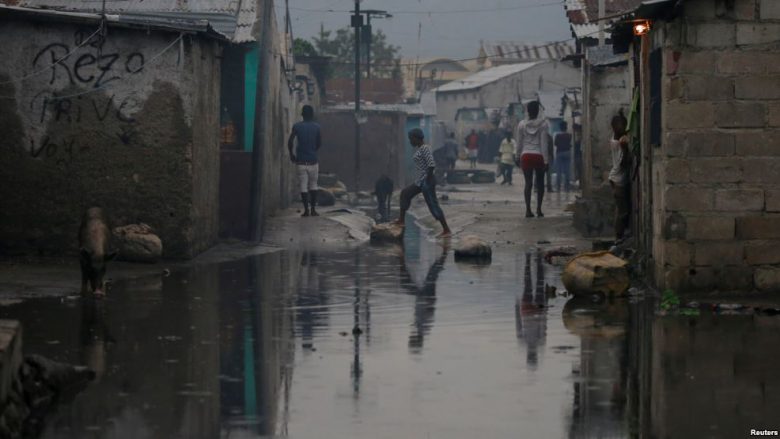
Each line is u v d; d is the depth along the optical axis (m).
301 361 11.84
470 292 17.00
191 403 10.00
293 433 9.05
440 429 9.15
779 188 15.78
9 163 20.25
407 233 29.00
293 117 42.78
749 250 15.79
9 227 20.25
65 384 10.60
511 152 57.78
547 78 96.75
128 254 19.98
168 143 20.53
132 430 9.12
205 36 21.30
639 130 19.28
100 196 20.44
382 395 10.30
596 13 34.44
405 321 14.34
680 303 15.34
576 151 47.56
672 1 15.42
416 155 26.45
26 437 8.93
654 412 9.59
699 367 11.31
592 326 13.76
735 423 9.22
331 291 17.17
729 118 15.73
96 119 20.38
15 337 9.67
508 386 10.62
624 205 20.14
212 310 15.20
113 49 20.36
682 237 15.80
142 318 14.43
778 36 15.68
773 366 11.31
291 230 27.09
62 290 16.67
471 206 36.00
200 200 21.89
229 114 28.69
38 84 20.25
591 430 9.08
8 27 20.20
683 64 15.69
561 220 27.28
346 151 56.72
